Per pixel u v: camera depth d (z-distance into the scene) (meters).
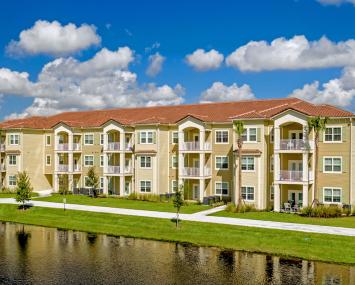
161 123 49.19
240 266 26.19
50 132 60.62
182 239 32.44
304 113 38.72
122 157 51.59
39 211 43.06
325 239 29.39
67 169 57.53
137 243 32.06
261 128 42.00
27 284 24.02
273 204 42.50
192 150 46.41
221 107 52.81
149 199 47.97
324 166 40.34
